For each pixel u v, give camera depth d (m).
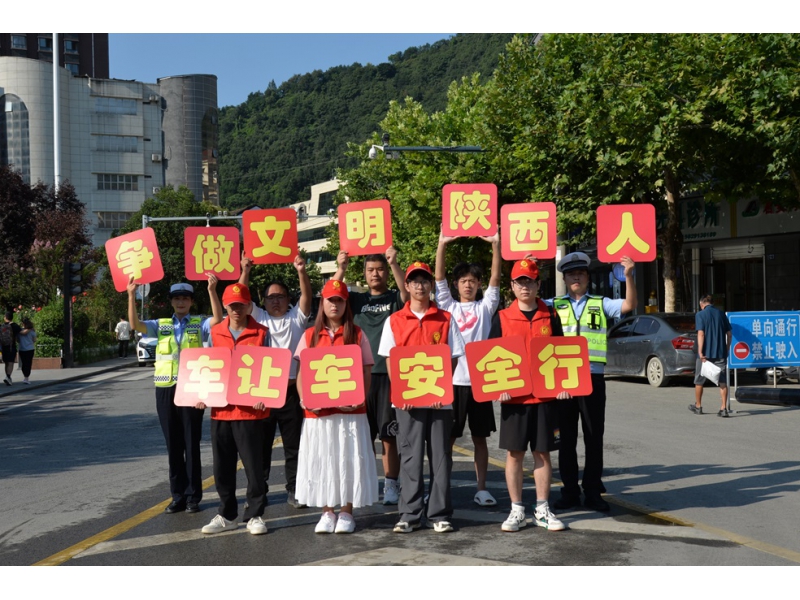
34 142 94.38
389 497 7.59
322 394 6.38
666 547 5.88
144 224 39.88
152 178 99.12
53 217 48.06
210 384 6.61
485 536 6.26
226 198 167.75
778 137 17.02
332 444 6.42
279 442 11.42
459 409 7.39
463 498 7.64
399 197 32.78
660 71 19.12
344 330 6.55
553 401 6.50
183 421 7.23
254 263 7.44
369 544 6.11
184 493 7.37
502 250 7.48
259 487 6.55
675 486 7.98
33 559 5.95
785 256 26.59
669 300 22.44
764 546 5.88
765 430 11.79
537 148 22.97
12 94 94.62
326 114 176.62
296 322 7.43
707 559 5.59
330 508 6.54
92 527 6.88
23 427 14.23
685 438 11.05
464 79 33.75
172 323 7.35
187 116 116.75
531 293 6.66
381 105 174.00
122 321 37.94
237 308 6.75
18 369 29.84
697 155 20.12
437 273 7.51
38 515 7.41
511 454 6.48
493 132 26.45
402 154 32.41
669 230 22.38
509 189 27.88
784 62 17.25
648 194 23.33
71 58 135.12
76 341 33.25
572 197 22.80
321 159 166.62
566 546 5.93
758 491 7.70
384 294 7.73
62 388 22.70
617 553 5.74
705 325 13.41
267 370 6.50
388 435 7.46
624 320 19.53
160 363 7.29
